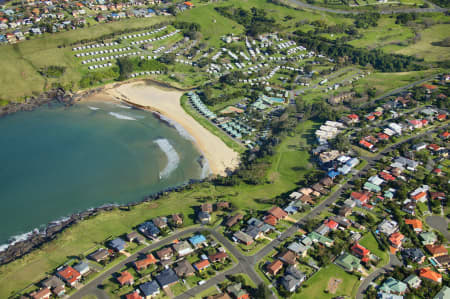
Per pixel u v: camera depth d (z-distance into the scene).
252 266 137.00
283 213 160.50
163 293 125.50
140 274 132.62
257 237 149.38
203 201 177.00
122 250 143.88
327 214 162.00
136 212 168.88
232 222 157.38
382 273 133.50
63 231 155.38
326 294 125.50
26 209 172.75
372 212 162.00
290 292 125.19
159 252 140.12
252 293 126.06
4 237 157.25
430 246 143.88
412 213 160.62
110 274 133.88
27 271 136.38
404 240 147.00
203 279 131.25
